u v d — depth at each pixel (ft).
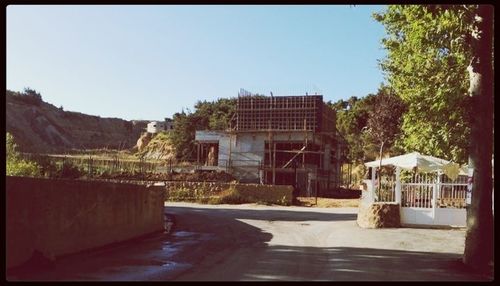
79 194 39.47
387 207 64.75
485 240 35.53
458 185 64.28
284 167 167.53
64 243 37.14
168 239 53.26
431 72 61.52
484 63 36.73
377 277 32.48
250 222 75.31
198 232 60.95
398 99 138.92
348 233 58.59
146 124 439.63
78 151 274.77
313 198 152.76
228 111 256.73
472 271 35.01
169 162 189.98
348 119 265.95
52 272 31.37
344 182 233.14
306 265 36.88
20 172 69.41
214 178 157.99
